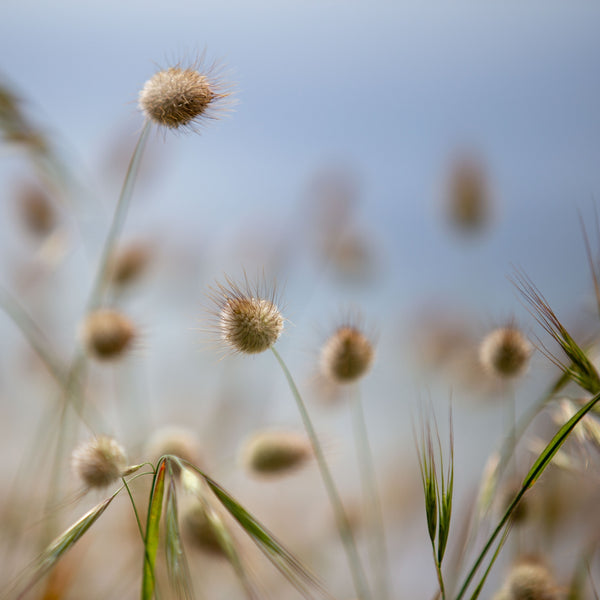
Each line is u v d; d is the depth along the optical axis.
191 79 0.44
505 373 0.45
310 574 0.41
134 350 0.50
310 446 0.48
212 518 0.41
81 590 0.48
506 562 0.48
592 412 0.43
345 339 0.46
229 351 0.43
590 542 0.46
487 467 0.46
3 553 0.48
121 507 0.49
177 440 0.48
